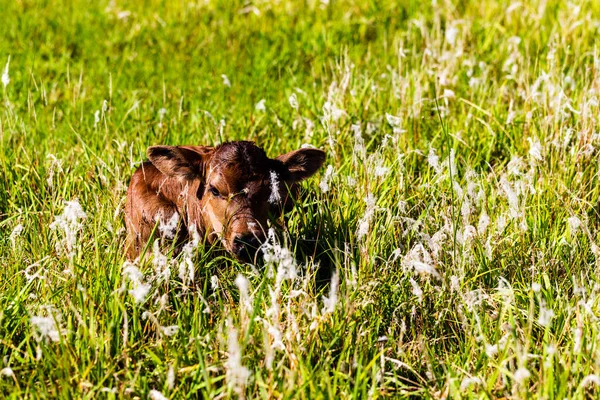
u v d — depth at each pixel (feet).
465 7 53.21
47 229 27.78
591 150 31.07
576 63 40.45
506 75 41.45
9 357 22.68
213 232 27.43
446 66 41.37
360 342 22.66
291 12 55.83
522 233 27.40
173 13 57.52
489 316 24.12
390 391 22.34
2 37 53.72
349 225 28.04
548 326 21.35
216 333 22.97
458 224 26.68
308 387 20.56
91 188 31.65
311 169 28.84
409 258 25.07
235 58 49.65
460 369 21.67
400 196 29.07
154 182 28.99
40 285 25.03
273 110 38.99
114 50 52.44
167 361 22.21
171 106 42.06
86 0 61.67
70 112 41.45
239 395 19.39
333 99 37.45
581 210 29.86
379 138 36.52
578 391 19.54
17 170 33.81
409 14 53.16
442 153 34.78
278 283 22.00
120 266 24.41
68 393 20.01
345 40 50.60
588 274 26.16
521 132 36.04
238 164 26.76
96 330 22.85
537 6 50.21
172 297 25.34
